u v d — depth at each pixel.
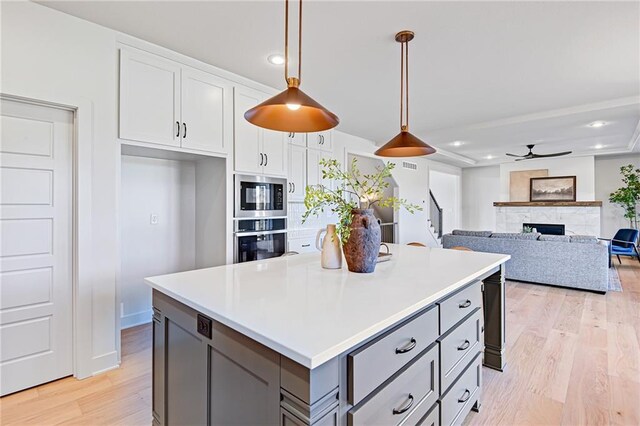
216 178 3.37
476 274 1.81
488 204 9.69
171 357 1.48
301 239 4.36
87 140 2.32
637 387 2.23
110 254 2.44
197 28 2.39
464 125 5.07
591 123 4.74
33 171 2.17
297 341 0.92
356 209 1.80
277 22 2.31
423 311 1.36
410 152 2.64
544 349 2.83
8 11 2.01
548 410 1.99
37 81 2.11
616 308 3.91
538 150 7.30
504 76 3.21
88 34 2.32
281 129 1.85
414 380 1.29
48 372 2.23
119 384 2.24
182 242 3.69
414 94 3.71
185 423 1.39
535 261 5.03
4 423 1.83
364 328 1.01
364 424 1.02
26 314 2.15
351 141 5.76
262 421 1.01
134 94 2.55
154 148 2.70
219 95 3.11
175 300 1.44
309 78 3.27
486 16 2.22
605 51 2.70
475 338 1.88
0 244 2.06
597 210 7.37
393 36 2.48
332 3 2.08
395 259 2.27
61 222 2.27
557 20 2.27
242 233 3.34
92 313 2.36
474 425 1.85
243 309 1.19
